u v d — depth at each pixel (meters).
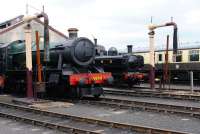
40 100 19.73
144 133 11.62
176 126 12.88
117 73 30.56
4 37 36.06
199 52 33.03
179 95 22.22
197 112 15.75
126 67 29.91
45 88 20.69
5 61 25.25
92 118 13.71
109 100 20.84
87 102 19.73
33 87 22.27
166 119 14.30
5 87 26.12
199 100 20.09
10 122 14.19
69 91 21.44
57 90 22.22
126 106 17.38
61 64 20.80
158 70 36.47
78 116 14.25
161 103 19.14
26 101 19.22
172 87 30.23
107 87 31.52
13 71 24.53
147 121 13.95
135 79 29.91
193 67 33.53
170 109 16.81
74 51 20.78
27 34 20.11
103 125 13.00
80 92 20.91
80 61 21.12
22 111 17.02
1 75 25.48
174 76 36.09
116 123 12.59
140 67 31.16
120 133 11.77
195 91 25.44
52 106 17.86
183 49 34.41
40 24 35.59
